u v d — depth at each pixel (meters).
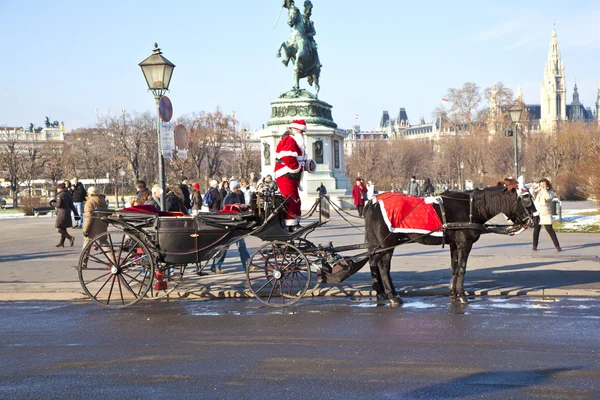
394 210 10.74
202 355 7.73
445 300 11.14
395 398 6.06
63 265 16.64
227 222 10.84
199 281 13.42
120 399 6.16
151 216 10.98
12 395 6.33
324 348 7.95
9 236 27.05
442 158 119.06
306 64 42.38
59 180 89.75
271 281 11.62
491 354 7.52
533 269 14.05
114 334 8.98
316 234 23.80
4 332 9.23
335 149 43.75
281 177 10.84
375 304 10.91
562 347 7.78
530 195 10.71
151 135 101.06
